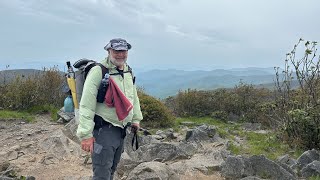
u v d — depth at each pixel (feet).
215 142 18.11
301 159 14.44
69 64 8.49
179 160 14.51
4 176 11.76
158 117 23.86
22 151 15.26
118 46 7.82
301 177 13.08
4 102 25.77
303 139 17.63
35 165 13.74
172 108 34.27
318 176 12.68
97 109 7.93
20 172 12.92
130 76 8.39
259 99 33.68
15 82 26.63
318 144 17.15
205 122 29.17
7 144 16.60
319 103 17.99
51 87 27.17
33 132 18.72
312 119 17.51
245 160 12.78
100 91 7.80
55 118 22.91
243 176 12.45
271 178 12.25
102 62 8.01
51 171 13.15
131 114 8.21
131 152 14.75
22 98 25.64
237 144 18.19
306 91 19.17
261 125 26.53
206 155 15.07
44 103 26.45
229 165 12.82
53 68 28.07
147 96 25.38
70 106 8.70
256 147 17.60
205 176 12.74
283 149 17.47
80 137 7.59
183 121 27.76
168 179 11.94
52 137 16.06
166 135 19.75
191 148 15.78
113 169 8.56
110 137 7.93
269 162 12.53
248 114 30.86
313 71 18.72
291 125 18.30
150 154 14.57
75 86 8.26
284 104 19.92
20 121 22.00
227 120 30.76
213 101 33.27
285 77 19.92
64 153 14.97
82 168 13.60
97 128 7.98
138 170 11.86
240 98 33.17
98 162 7.89
